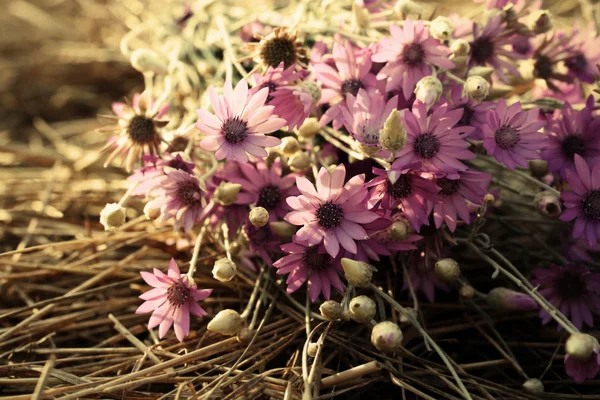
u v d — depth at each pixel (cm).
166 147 41
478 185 38
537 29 42
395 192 38
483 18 43
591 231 38
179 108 49
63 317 40
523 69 45
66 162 53
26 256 45
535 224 46
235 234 42
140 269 43
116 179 52
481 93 38
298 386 36
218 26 49
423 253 40
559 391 39
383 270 41
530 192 45
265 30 47
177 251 44
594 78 44
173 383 37
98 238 44
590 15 53
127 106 41
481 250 40
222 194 39
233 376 36
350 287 38
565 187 42
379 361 38
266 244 40
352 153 40
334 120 40
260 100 38
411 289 39
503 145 39
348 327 40
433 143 38
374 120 38
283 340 38
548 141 41
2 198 50
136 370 37
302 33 46
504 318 40
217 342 38
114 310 42
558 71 45
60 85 64
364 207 37
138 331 40
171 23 52
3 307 43
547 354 40
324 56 41
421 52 40
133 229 46
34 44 67
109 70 64
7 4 71
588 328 41
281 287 40
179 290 37
